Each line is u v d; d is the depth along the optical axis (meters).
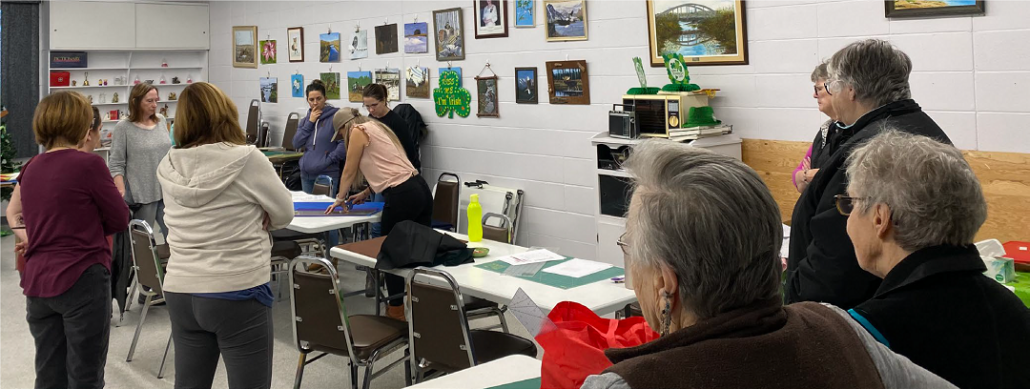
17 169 7.66
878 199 1.38
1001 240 3.75
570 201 5.82
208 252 2.60
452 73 6.60
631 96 4.76
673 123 4.55
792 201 4.53
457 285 2.91
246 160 2.61
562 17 5.64
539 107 5.94
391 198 4.83
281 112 8.61
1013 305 1.40
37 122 2.97
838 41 4.23
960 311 1.34
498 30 6.13
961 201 1.32
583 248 5.78
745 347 0.91
